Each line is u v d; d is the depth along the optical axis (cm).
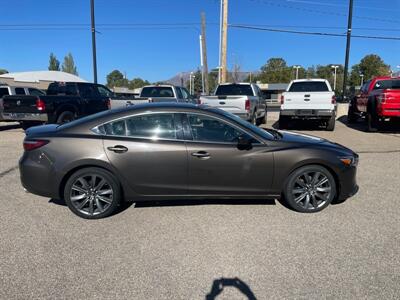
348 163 488
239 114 1239
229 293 305
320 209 491
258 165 473
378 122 1320
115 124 473
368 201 537
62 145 462
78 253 374
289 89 1379
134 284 318
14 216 475
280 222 455
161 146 464
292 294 304
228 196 482
